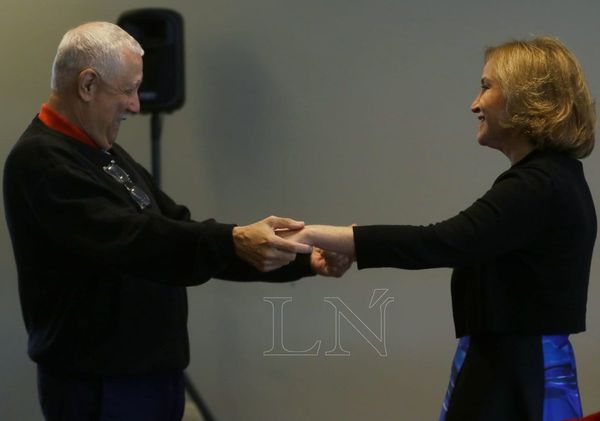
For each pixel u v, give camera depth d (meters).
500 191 1.97
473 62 3.88
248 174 4.04
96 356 2.25
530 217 1.94
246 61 4.02
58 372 2.30
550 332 1.98
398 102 3.93
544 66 2.03
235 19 4.02
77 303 2.25
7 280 4.06
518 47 2.09
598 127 3.82
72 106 2.28
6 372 4.08
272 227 2.15
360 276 3.98
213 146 4.06
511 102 2.04
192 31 4.04
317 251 2.67
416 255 1.97
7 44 4.05
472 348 2.05
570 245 1.98
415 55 3.91
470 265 1.99
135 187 2.37
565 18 3.84
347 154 3.98
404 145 3.94
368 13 3.93
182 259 2.14
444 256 1.96
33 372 4.07
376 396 3.98
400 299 3.96
